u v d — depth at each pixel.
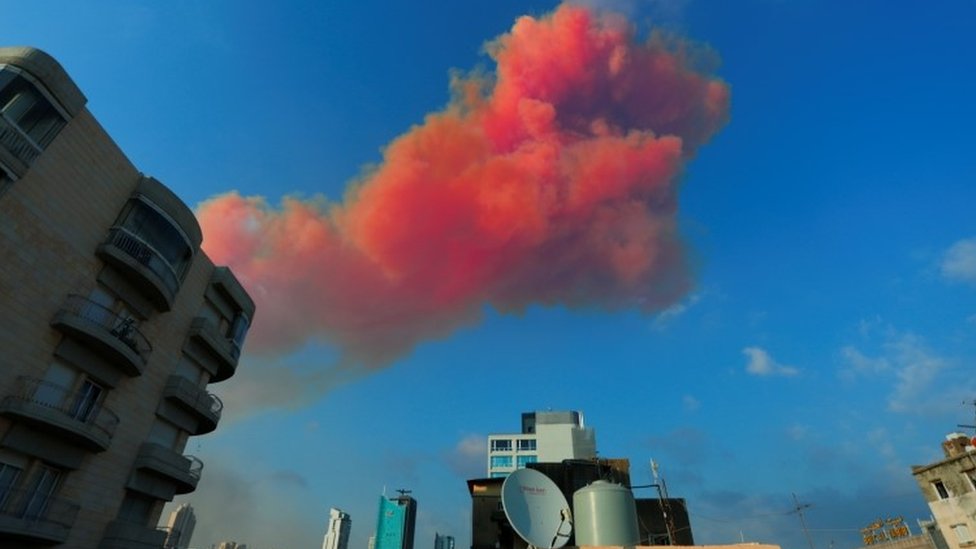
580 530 20.69
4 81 21.48
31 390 21.89
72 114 24.12
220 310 36.25
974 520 33.25
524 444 100.38
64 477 23.81
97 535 25.22
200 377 34.31
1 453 21.25
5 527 20.34
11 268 21.50
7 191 21.33
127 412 27.48
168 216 29.08
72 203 24.31
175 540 30.09
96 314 25.30
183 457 30.70
